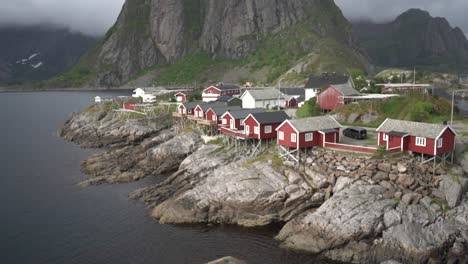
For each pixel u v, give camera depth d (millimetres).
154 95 144125
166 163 72750
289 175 50219
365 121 68750
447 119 63094
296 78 183000
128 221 50406
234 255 41312
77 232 47656
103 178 67062
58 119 150750
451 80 156000
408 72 147500
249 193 48562
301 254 40844
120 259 41375
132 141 95688
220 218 49156
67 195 60438
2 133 118688
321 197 47656
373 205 42188
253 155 60312
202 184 54375
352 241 39906
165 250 42875
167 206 51938
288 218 47344
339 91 76125
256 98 94000
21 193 61719
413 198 42750
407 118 64000
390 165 46062
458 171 45812
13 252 43188
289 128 53469
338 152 50781
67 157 85625
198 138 76750
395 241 38875
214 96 125188
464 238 39469
